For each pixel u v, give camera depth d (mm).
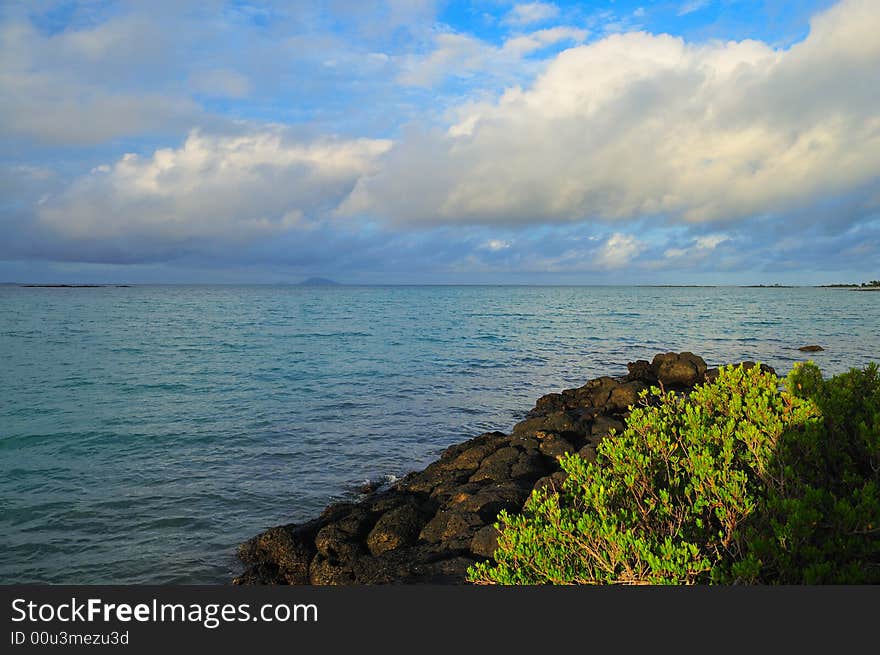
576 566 5406
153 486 15703
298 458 18344
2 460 17969
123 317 88938
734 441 6488
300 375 35125
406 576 9414
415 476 16188
